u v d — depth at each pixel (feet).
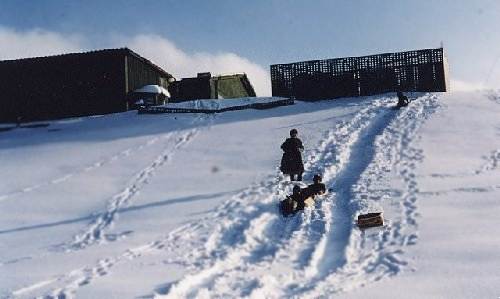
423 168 49.08
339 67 108.06
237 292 23.66
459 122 67.97
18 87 110.73
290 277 26.32
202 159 61.57
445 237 30.07
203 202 44.14
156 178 55.06
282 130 73.00
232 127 78.74
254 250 32.83
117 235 37.14
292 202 39.65
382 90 105.60
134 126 86.43
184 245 33.19
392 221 34.94
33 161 67.56
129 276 26.78
